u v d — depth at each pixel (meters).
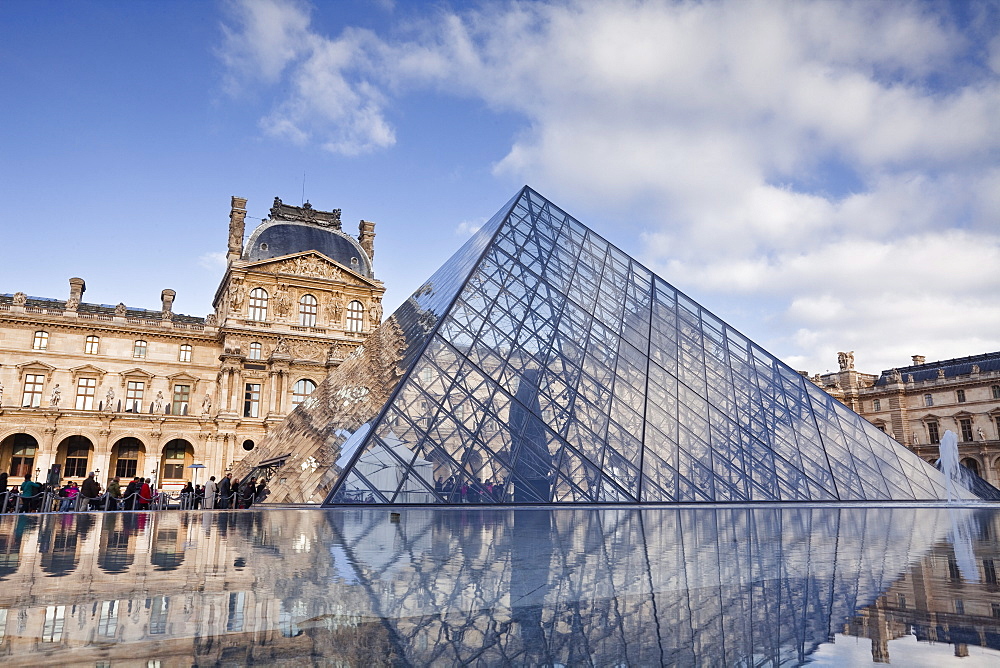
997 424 99.44
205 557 8.03
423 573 6.70
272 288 90.50
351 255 102.62
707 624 4.48
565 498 22.08
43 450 77.31
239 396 85.06
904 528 13.20
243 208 98.00
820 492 27.47
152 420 81.69
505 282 31.52
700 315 36.91
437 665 3.46
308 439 30.56
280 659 3.50
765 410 31.11
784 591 5.74
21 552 8.66
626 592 5.69
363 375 33.53
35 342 82.56
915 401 110.31
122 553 8.52
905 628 4.30
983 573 6.74
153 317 92.31
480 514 17.62
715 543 9.95
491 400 24.72
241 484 34.59
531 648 3.85
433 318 29.53
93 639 3.86
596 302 33.69
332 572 6.74
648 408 27.64
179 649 3.66
